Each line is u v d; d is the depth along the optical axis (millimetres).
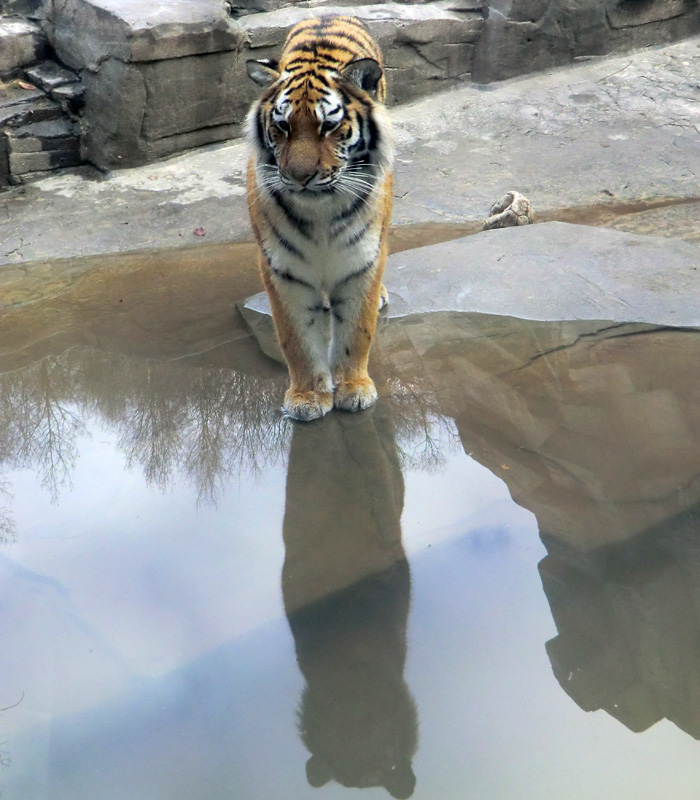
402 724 2389
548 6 8227
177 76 6746
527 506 3285
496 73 8367
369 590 2910
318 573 3006
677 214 5926
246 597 2898
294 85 3439
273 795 2213
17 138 6605
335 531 3229
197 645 2699
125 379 4324
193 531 3256
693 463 3463
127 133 6742
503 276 4996
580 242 5289
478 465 3559
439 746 2328
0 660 2650
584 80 8469
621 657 2592
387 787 2211
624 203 6273
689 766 2244
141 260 5641
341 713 2447
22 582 2986
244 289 5219
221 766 2297
